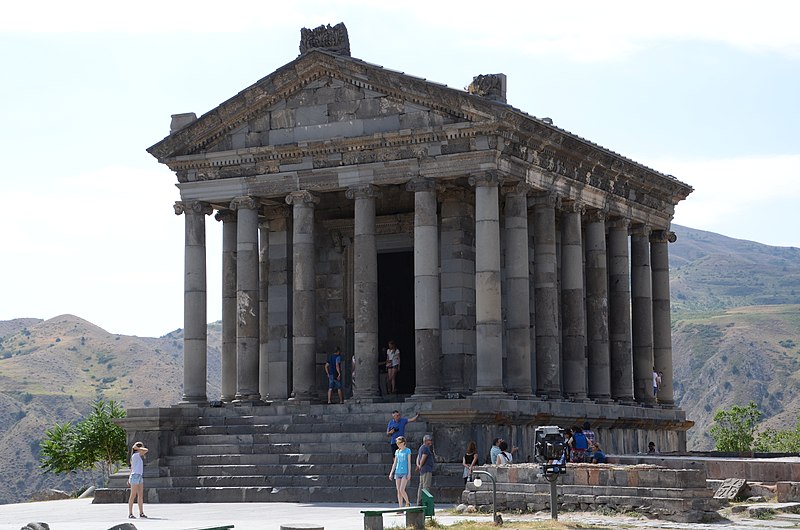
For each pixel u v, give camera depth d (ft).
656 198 248.32
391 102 196.95
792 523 125.08
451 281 208.33
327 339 223.92
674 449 246.88
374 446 177.17
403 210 221.05
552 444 125.18
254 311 207.62
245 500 175.42
